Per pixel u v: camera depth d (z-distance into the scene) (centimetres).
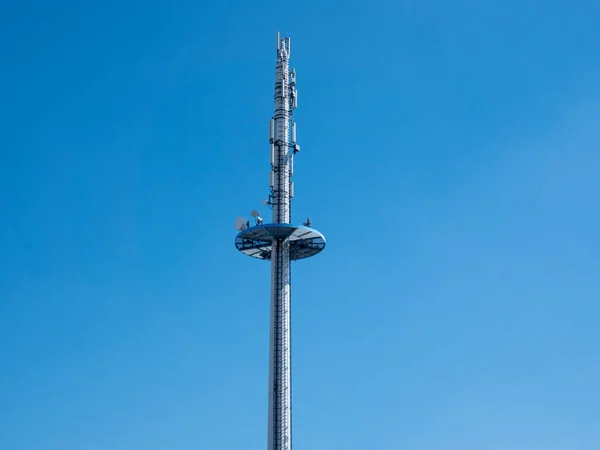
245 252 11288
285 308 10550
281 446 9962
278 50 12062
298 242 10969
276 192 11175
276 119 11569
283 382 10225
